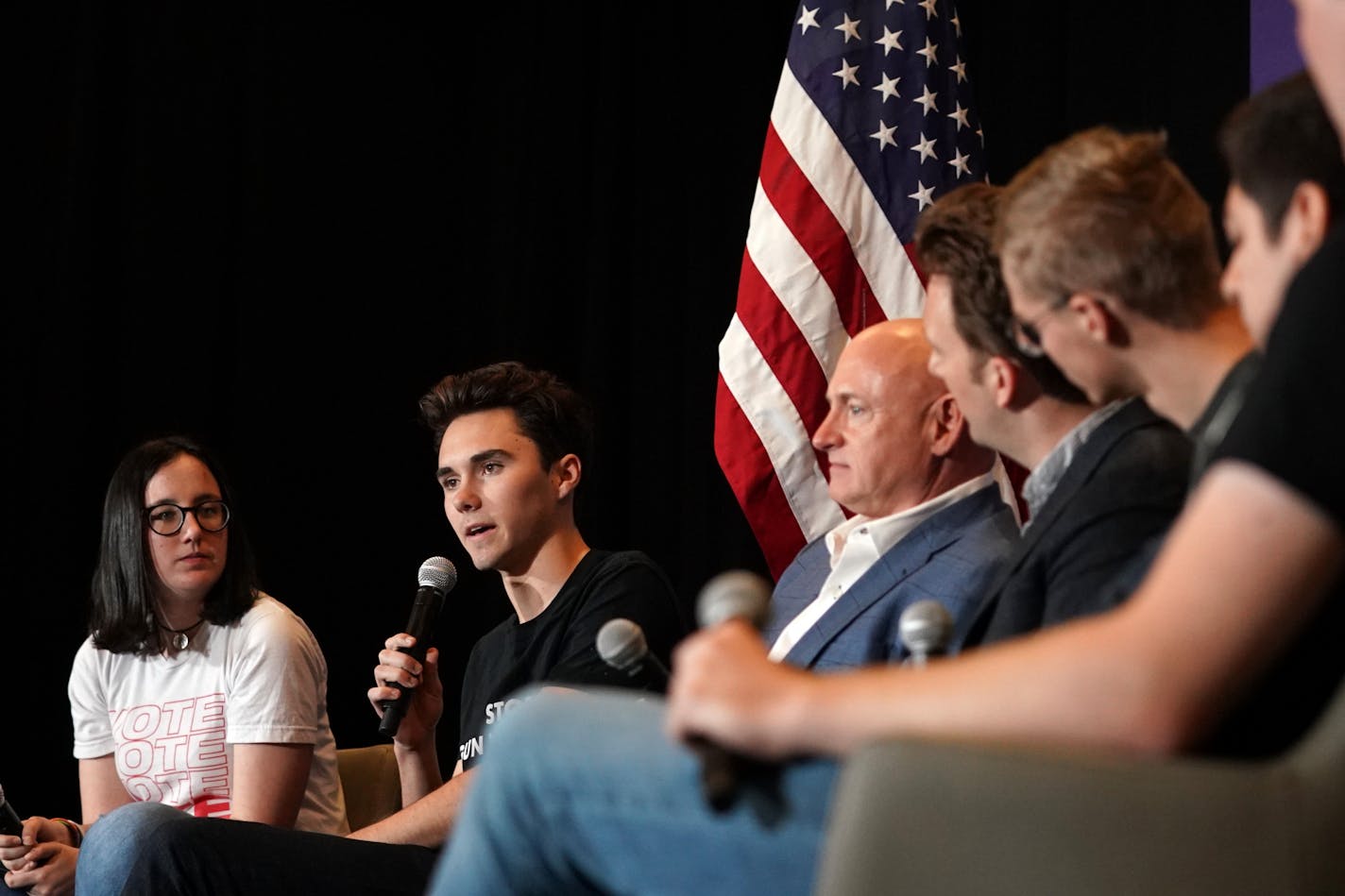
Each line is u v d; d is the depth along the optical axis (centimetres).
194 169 1221
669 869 290
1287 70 827
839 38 778
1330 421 228
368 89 1314
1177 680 232
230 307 1237
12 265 1145
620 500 1257
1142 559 354
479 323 1338
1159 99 957
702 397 1218
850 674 264
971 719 246
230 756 698
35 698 1114
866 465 523
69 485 1141
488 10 1359
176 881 540
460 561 1309
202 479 717
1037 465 422
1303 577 230
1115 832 233
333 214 1286
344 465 1271
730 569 1185
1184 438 395
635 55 1289
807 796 273
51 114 1169
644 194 1270
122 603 709
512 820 300
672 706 274
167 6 1220
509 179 1320
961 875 239
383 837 585
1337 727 230
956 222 431
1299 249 281
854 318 754
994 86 1061
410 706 639
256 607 717
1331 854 225
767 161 776
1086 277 333
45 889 670
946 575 487
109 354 1177
